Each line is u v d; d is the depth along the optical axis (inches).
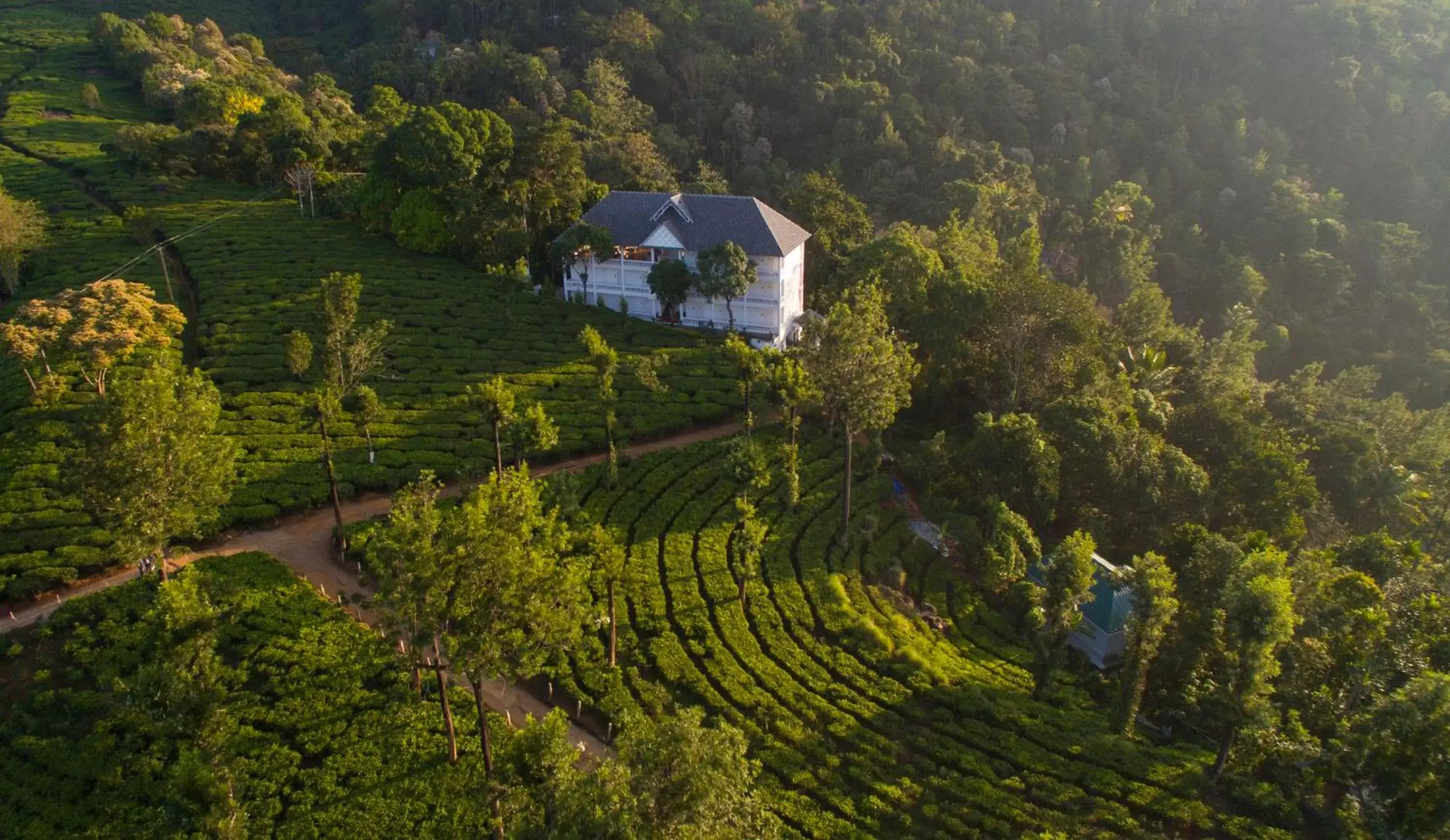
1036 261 3661.4
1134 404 3122.5
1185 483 2701.8
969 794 1796.3
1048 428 2851.9
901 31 6998.0
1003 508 2519.7
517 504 1631.4
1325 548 2664.9
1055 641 2148.1
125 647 1977.1
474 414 3031.5
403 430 2935.5
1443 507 3299.7
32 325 2864.2
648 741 1252.5
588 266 4025.6
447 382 3248.0
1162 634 2022.6
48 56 6579.7
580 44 7076.8
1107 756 1904.5
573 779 1309.1
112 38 6471.5
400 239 4266.7
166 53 6215.6
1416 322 5477.4
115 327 2869.1
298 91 6441.9
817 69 6860.2
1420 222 5940.0
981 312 3304.6
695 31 7066.9
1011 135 6545.3
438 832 1641.2
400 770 1759.4
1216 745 2031.3
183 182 4835.1
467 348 3481.8
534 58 6515.8
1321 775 1819.6
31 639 2034.9
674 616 2260.1
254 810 1660.9
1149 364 3565.5
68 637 2039.9
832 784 1813.5
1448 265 5743.1
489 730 1871.3
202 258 3973.9
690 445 3024.1
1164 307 4057.6
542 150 4303.6
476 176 4293.8
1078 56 6924.2
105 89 6146.7
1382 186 6117.1
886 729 1959.9
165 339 3041.3
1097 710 2126.0
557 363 3447.3
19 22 7224.4
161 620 1637.6
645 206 4025.6
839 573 2479.1
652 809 1193.4
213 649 1708.9
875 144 6343.5
